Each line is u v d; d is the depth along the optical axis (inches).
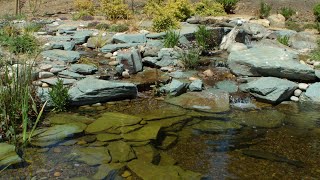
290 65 156.6
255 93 145.6
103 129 111.0
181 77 158.7
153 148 102.0
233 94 146.4
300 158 100.7
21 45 165.6
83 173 87.8
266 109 136.5
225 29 222.4
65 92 125.8
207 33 206.1
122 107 131.0
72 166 90.6
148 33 215.8
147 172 89.9
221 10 292.5
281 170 94.1
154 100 138.9
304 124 123.6
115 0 261.7
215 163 96.6
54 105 124.7
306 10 303.1
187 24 246.8
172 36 192.5
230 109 134.9
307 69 153.4
